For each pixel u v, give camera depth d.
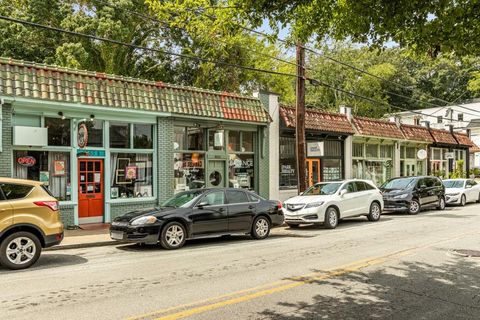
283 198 20.38
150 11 25.08
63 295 6.57
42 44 24.95
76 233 12.93
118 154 15.18
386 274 7.97
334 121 23.50
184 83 31.64
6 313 5.71
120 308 5.91
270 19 7.52
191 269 8.44
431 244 11.32
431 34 6.72
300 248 10.93
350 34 7.56
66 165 14.02
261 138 19.39
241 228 12.31
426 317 5.63
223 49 28.02
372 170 27.19
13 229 8.51
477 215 19.08
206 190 12.05
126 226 10.70
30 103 12.70
